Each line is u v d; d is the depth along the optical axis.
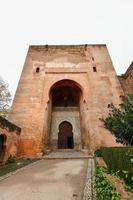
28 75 22.00
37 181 6.67
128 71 22.86
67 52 24.94
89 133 18.33
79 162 11.96
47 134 20.12
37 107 19.44
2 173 8.24
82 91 21.70
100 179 6.15
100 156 14.90
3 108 20.22
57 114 24.94
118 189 5.15
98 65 23.45
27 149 16.98
